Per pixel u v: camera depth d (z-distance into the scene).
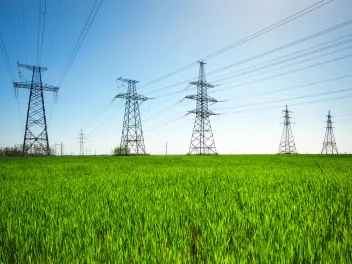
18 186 6.96
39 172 11.53
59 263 2.16
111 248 2.31
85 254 2.27
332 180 6.91
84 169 13.30
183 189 5.85
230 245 2.54
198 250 2.39
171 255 2.19
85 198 4.93
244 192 5.38
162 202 4.39
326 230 2.84
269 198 4.73
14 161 24.14
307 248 2.32
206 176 8.66
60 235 2.74
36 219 3.44
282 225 3.03
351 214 3.47
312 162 18.81
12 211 3.93
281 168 12.42
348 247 2.31
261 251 2.20
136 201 4.50
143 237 2.67
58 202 4.61
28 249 2.47
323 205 4.05
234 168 12.64
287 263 2.07
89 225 3.09
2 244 2.64
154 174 9.70
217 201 4.44
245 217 3.31
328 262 2.04
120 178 8.39
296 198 4.72
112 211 3.85
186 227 3.02
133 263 2.10
